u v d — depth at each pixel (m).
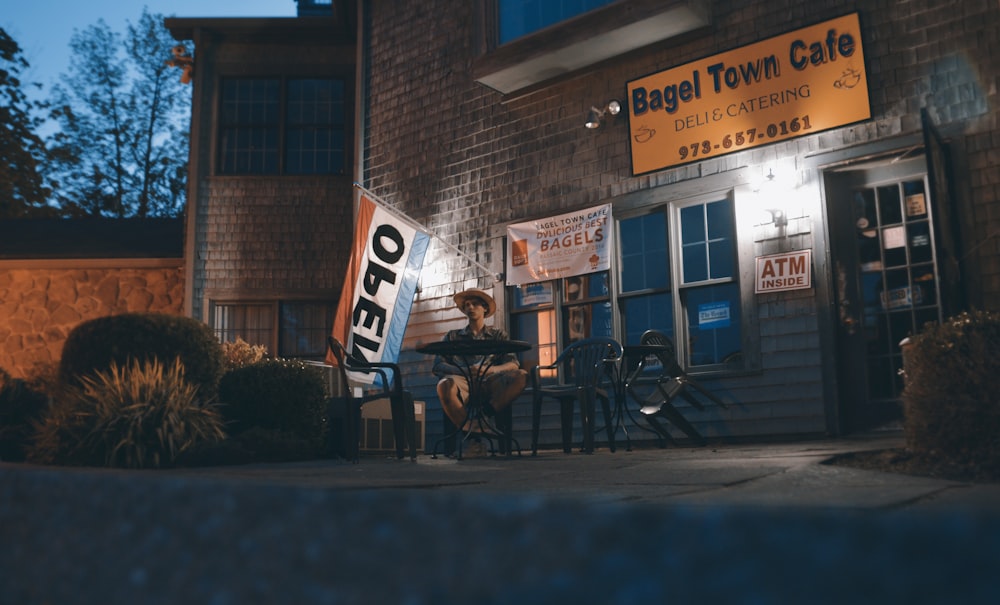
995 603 0.24
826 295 6.46
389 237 8.48
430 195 9.39
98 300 10.98
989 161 5.91
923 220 6.24
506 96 8.77
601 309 7.86
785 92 6.84
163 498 0.61
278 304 10.95
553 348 8.15
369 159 10.15
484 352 5.61
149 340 5.93
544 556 0.34
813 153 6.66
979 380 3.30
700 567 0.29
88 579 0.54
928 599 0.25
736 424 6.77
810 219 6.61
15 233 12.47
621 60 7.86
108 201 20.66
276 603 0.40
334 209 11.12
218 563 0.47
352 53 11.49
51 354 10.78
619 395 6.14
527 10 8.26
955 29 6.14
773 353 6.67
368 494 0.53
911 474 3.11
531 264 8.30
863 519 0.29
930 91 6.20
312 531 0.45
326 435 6.25
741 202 6.96
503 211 8.66
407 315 8.50
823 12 6.76
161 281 11.09
